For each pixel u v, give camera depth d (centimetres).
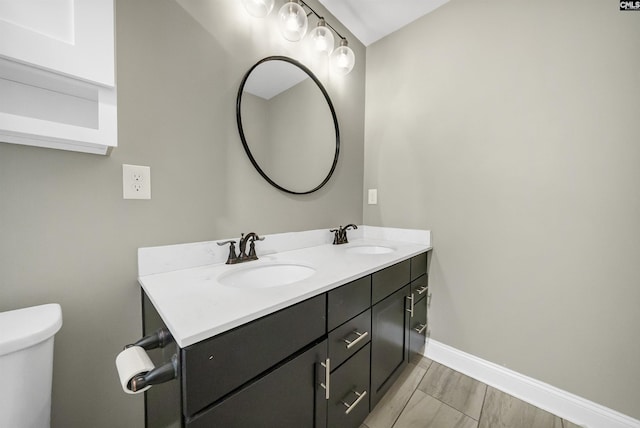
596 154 109
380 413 121
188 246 102
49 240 73
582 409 114
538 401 125
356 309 98
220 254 111
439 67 157
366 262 116
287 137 140
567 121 115
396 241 179
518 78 128
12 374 55
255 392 63
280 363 70
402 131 176
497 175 136
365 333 103
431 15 160
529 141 126
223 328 56
